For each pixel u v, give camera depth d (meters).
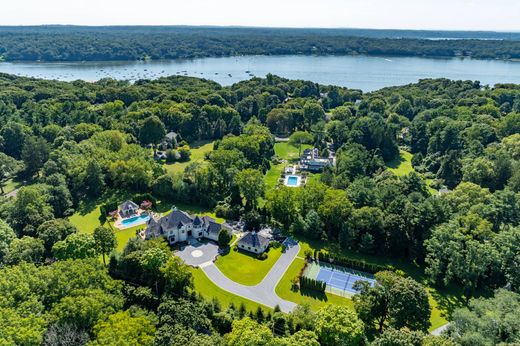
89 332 59.28
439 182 142.62
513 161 128.25
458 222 93.75
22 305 58.09
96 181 128.00
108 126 184.25
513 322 58.03
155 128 172.88
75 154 141.25
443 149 162.38
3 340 50.03
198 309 68.62
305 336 59.47
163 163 163.38
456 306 81.12
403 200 100.62
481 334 58.22
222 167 134.25
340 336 60.53
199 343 56.34
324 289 84.06
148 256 78.75
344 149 162.75
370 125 176.25
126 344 52.19
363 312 69.88
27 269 66.69
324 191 112.00
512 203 99.75
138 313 67.25
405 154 181.50
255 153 157.62
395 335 56.53
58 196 115.56
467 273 81.50
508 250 82.00
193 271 90.44
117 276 84.19
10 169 142.12
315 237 105.62
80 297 61.00
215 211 119.38
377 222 98.31
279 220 113.44
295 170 159.25
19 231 97.75
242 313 73.25
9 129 159.75
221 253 98.56
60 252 80.88
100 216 116.50
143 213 118.69
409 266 95.38
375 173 148.88
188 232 106.31
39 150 142.50
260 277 88.94
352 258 97.94
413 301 66.31
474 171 126.56
